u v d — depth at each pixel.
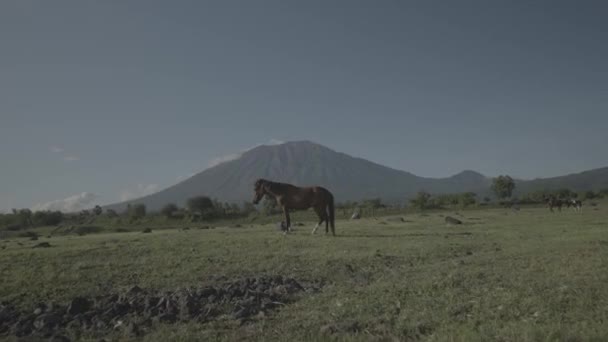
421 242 17.59
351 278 11.16
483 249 15.77
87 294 9.65
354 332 6.71
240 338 6.61
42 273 11.79
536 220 33.38
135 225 67.38
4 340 6.89
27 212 75.31
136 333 7.07
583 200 94.94
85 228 56.38
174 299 8.59
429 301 8.30
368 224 32.00
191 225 63.56
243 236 21.03
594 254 12.94
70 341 6.84
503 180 121.31
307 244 17.16
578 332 6.12
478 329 6.56
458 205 79.62
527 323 6.70
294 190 21.92
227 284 10.14
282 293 9.44
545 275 10.31
